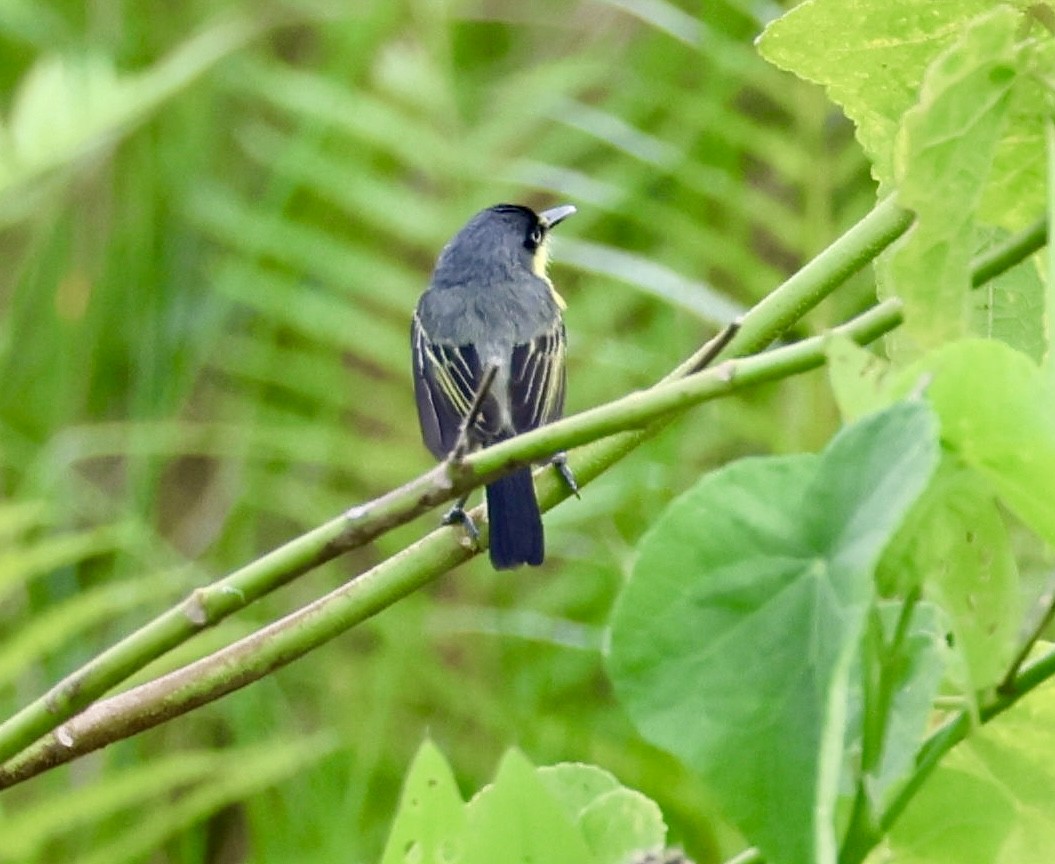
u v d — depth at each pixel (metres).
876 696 2.67
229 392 11.19
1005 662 2.81
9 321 10.81
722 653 2.44
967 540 2.68
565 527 9.84
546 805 2.97
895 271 3.02
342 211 11.42
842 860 2.70
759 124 10.46
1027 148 3.34
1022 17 3.37
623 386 10.34
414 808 2.97
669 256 10.16
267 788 9.34
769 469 2.49
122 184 11.10
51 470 10.24
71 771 9.70
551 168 9.99
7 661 8.30
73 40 11.74
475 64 12.39
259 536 11.12
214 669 3.94
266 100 11.79
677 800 8.79
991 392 2.49
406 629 9.41
